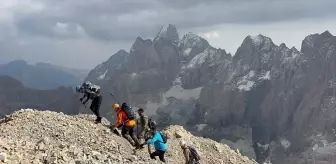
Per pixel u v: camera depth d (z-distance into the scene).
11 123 20.28
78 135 20.19
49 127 20.20
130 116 21.42
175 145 27.08
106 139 20.55
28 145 15.09
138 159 17.45
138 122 22.03
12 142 14.96
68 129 20.55
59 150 15.05
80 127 21.48
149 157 19.84
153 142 19.62
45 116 22.03
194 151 19.03
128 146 20.91
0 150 13.45
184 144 19.08
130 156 17.42
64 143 16.77
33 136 18.44
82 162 13.91
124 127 21.38
